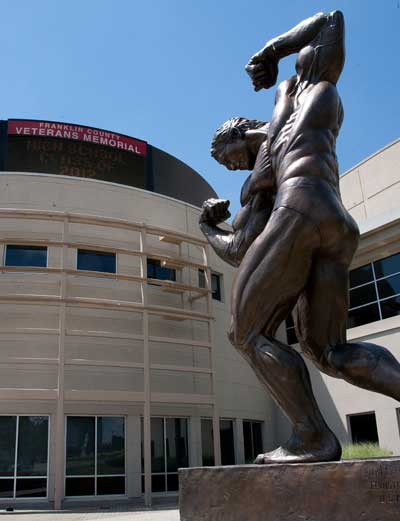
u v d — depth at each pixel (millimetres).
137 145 32250
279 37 4273
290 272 3510
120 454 21891
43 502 20125
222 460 25359
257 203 4113
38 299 21141
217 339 26375
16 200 23781
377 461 2865
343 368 3510
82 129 31172
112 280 23859
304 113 3684
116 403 22203
